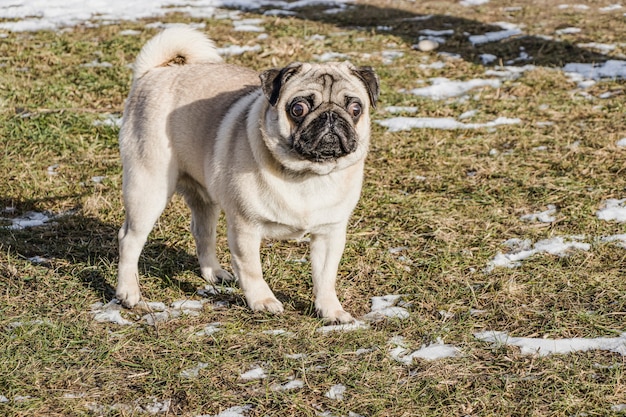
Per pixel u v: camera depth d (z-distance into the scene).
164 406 4.76
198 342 5.48
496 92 11.56
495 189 8.47
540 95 11.43
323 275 5.94
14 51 13.20
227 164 5.79
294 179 5.56
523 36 14.36
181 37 6.69
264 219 5.70
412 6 17.06
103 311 6.04
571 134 9.91
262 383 5.02
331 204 5.65
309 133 5.31
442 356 5.32
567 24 15.12
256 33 14.80
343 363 5.20
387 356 5.30
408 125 10.42
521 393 4.85
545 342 5.48
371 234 7.51
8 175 8.82
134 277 6.25
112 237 7.45
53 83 11.68
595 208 7.91
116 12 16.36
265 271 6.73
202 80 6.27
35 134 9.80
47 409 4.71
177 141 6.18
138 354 5.35
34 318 5.80
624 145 9.50
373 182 8.73
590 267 6.69
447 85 12.04
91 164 9.23
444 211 7.98
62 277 6.52
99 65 12.65
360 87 5.66
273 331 5.68
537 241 7.29
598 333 5.62
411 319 5.86
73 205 8.19
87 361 5.22
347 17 16.11
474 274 6.66
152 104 6.25
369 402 4.76
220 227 7.67
